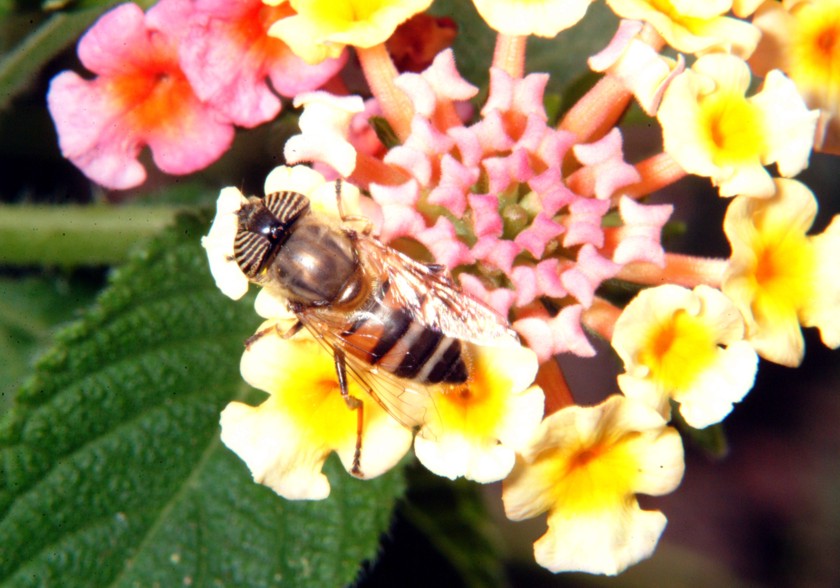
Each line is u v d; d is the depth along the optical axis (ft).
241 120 0.30
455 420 0.28
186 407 0.32
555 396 0.28
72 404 0.31
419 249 0.29
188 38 0.30
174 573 0.31
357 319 0.28
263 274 0.29
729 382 0.28
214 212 0.32
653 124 0.33
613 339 0.27
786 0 0.31
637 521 0.29
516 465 0.28
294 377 0.28
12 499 0.30
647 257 0.28
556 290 0.28
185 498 0.31
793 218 0.29
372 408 0.28
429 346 0.28
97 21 0.31
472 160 0.28
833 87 0.31
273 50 0.30
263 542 0.31
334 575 0.31
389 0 0.29
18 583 0.30
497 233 0.28
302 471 0.28
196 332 0.32
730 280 0.28
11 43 0.33
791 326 0.29
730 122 0.29
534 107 0.29
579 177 0.29
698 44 0.28
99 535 0.31
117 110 0.31
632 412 0.27
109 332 0.31
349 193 0.28
